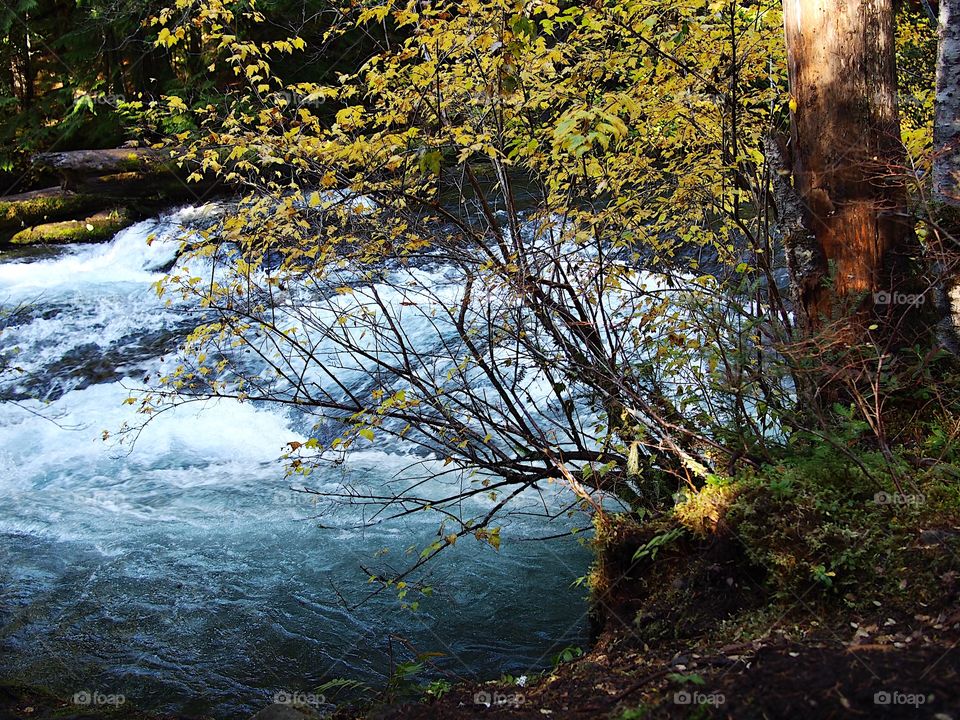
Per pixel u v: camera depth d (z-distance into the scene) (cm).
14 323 960
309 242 442
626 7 464
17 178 1642
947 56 469
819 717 244
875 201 412
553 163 459
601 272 438
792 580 326
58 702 400
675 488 441
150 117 568
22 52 1655
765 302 466
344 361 772
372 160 416
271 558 542
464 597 484
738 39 500
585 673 325
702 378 409
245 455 716
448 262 475
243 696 407
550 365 437
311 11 1023
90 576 529
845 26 411
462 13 421
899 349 413
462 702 317
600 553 399
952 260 413
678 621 344
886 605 305
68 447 741
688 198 468
